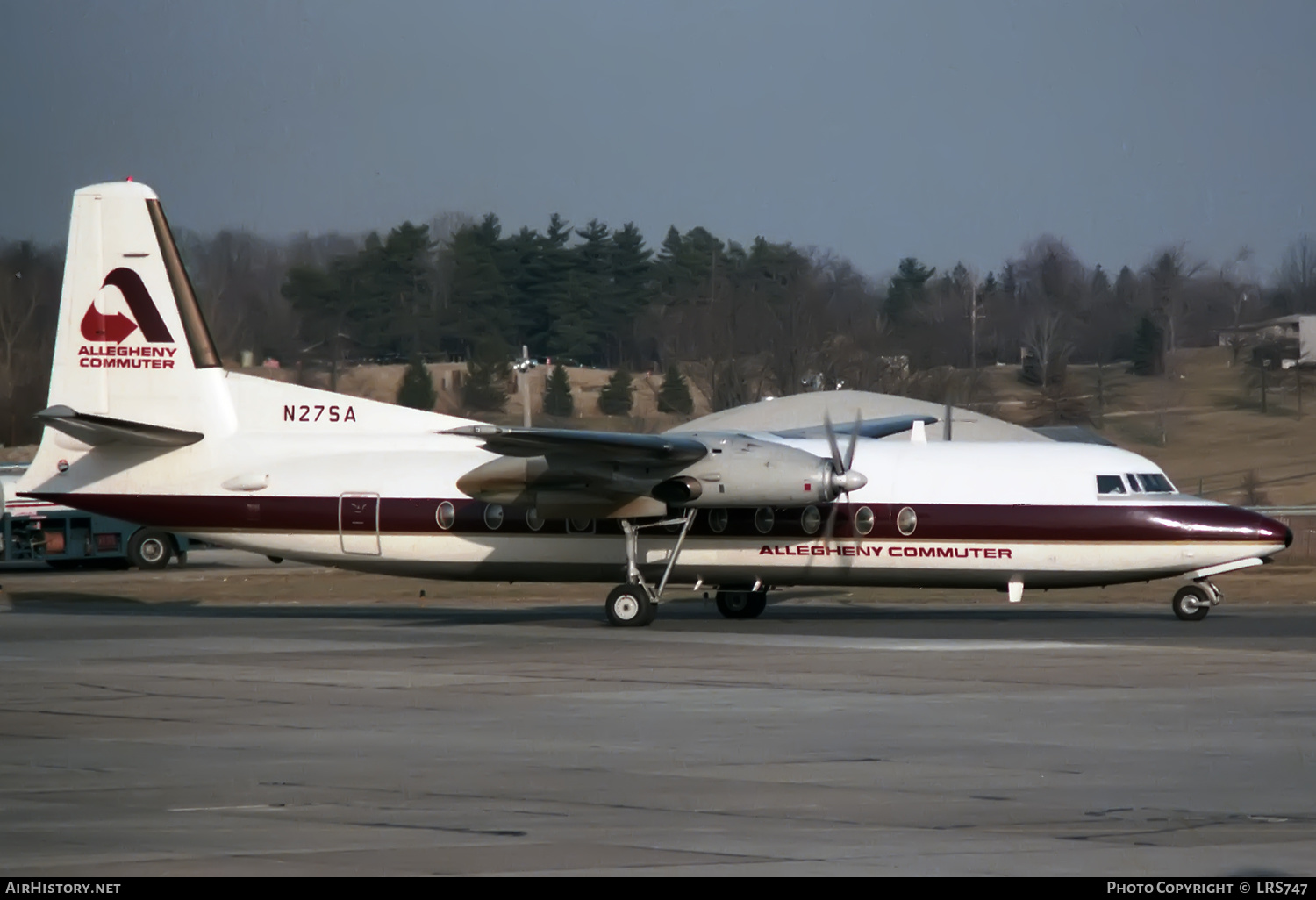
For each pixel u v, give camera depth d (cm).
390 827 3681
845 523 8925
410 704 5775
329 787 4194
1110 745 4775
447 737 5022
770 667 6856
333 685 6347
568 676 6575
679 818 3766
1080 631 8450
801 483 8556
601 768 4444
